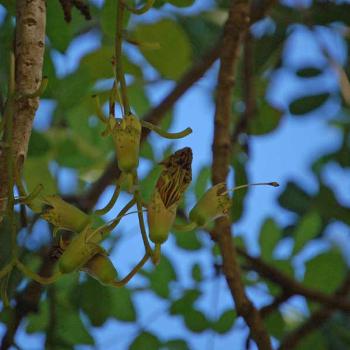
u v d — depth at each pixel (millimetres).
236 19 3041
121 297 3201
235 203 3215
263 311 3168
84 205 3176
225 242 2986
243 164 3221
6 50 3037
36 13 2809
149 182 3135
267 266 3172
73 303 3135
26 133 2785
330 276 3211
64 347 3152
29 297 3088
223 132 3023
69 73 3104
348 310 3166
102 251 2766
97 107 2785
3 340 3094
